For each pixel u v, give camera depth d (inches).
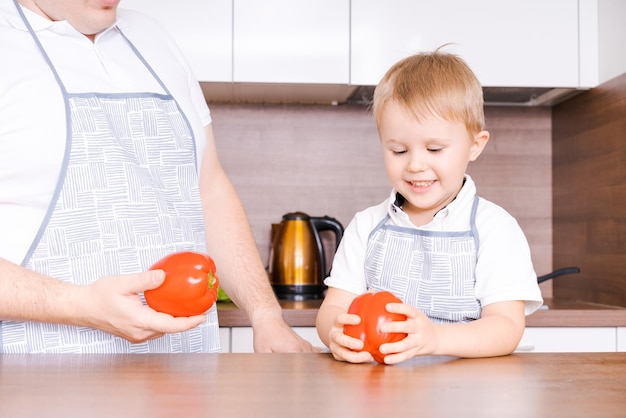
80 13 42.5
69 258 41.6
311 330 72.5
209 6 82.2
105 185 42.9
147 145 46.0
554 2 83.8
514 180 97.2
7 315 36.7
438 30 83.1
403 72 43.3
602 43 82.7
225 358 30.7
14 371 27.0
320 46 82.9
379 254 46.8
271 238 94.7
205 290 35.0
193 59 82.1
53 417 19.6
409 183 43.1
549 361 30.3
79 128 42.4
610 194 79.7
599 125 82.7
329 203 95.7
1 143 40.3
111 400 21.8
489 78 83.6
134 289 34.2
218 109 95.3
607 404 21.3
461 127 42.1
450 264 44.8
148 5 81.6
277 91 88.9
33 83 41.5
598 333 73.9
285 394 22.8
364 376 26.4
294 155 95.7
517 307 42.3
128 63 46.9
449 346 34.0
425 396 22.5
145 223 44.0
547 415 20.0
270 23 82.7
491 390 23.5
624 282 76.4
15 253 40.5
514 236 44.2
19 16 42.8
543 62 83.8
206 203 52.6
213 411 20.3
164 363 29.0
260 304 49.1
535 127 97.3
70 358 30.3
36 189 41.2
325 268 86.7
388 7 83.0
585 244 86.8
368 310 31.9
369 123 96.1
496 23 83.4
